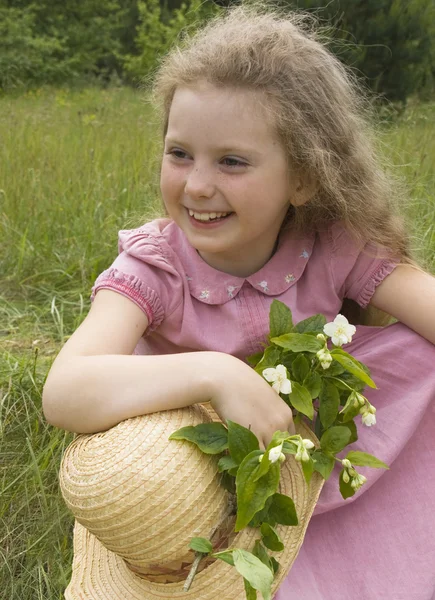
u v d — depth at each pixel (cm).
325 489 163
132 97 998
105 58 1631
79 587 160
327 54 173
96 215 394
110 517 134
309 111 162
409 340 170
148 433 137
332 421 150
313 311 174
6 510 205
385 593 161
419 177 387
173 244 172
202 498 134
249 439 132
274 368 144
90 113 756
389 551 165
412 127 561
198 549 128
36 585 188
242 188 152
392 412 167
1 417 221
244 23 170
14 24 1432
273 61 156
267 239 170
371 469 162
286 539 144
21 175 433
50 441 219
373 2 875
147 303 161
